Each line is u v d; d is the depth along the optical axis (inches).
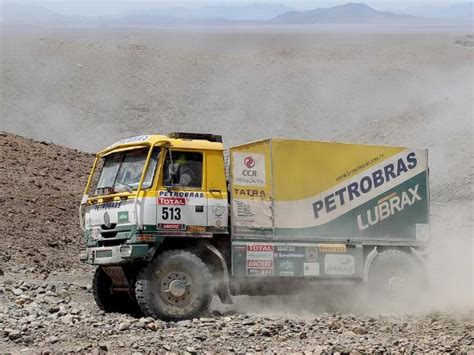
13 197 1552.7
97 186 910.4
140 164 866.1
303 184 940.0
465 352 703.7
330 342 743.7
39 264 1264.8
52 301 951.0
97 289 927.0
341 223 962.7
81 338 730.2
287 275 917.2
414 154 1019.9
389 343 751.1
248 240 900.0
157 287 832.9
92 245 889.5
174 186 856.3
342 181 967.0
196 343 721.6
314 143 951.6
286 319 845.2
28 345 703.7
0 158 1796.3
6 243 1332.4
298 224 932.0
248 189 904.9
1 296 960.9
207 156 876.6
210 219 868.0
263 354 688.4
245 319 833.5
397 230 1005.2
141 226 835.4
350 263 959.0
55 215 1530.5
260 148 918.4
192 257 848.9
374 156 993.5
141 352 680.4
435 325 845.2
